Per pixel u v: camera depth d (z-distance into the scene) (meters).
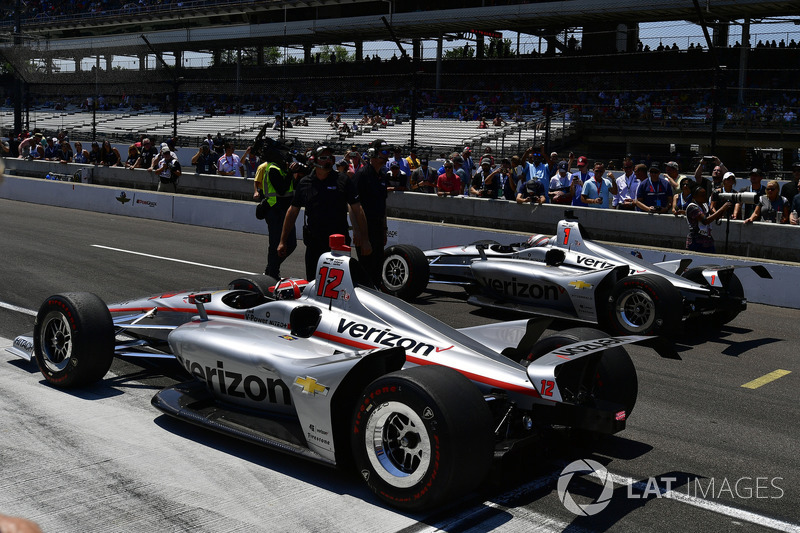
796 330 8.28
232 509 3.67
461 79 39.34
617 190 13.16
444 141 30.84
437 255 9.48
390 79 41.62
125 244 12.98
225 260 11.72
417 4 40.53
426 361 4.26
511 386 4.02
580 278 7.76
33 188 19.86
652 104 31.12
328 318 4.66
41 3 54.97
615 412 3.87
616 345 4.01
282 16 47.72
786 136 26.52
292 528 3.50
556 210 13.05
